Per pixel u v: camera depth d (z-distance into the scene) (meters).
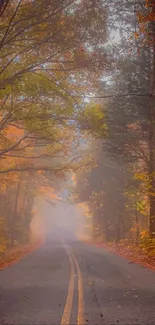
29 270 14.59
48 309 7.62
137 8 13.86
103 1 10.91
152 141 20.16
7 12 9.51
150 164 20.28
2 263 17.44
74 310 7.53
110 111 20.73
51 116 14.27
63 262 18.19
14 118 14.46
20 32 9.52
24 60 12.22
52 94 12.99
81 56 11.26
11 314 7.20
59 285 10.82
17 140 21.44
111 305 8.02
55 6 9.55
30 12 9.51
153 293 9.43
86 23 10.38
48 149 19.45
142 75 19.88
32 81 12.31
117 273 13.62
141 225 30.14
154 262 16.38
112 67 12.11
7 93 10.66
